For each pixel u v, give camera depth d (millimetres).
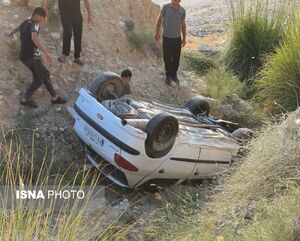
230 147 6977
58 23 8805
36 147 6836
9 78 7559
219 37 15039
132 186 6375
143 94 9078
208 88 10148
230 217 5039
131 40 9938
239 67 11391
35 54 7105
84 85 8289
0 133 6551
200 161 6699
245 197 5297
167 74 9562
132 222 5488
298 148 5391
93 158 6688
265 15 11625
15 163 6094
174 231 5059
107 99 7094
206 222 4953
